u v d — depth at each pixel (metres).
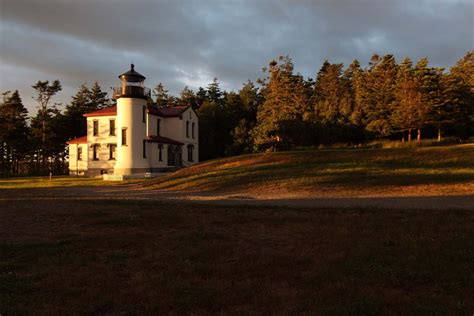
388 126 47.56
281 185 20.75
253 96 80.75
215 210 12.54
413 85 45.50
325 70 87.12
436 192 16.84
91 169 46.22
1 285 5.73
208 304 4.99
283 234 8.92
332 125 50.88
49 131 68.06
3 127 66.06
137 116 40.00
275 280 5.84
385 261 6.53
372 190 18.12
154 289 5.50
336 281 5.70
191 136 52.19
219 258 7.08
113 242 8.34
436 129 48.25
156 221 10.71
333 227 9.30
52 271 6.41
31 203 14.92
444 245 7.32
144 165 40.44
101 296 5.30
